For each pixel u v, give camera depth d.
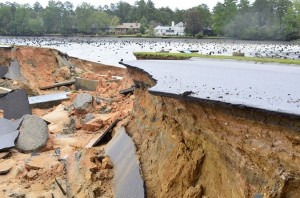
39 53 44.31
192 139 10.73
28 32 138.12
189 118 10.58
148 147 13.65
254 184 7.82
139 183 11.91
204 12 117.25
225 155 9.02
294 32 83.81
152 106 14.55
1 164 17.52
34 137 19.77
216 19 98.75
